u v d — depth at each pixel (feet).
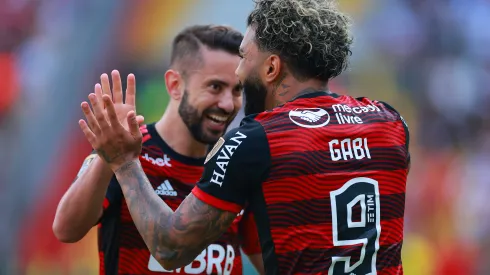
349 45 26.53
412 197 104.99
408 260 98.27
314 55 25.53
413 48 123.95
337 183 24.61
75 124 117.29
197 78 33.71
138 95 120.47
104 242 32.68
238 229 34.63
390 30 125.18
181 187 33.78
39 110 116.47
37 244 101.91
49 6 121.90
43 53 120.26
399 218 25.86
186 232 24.45
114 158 26.25
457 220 102.83
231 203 24.52
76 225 30.78
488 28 122.72
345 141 25.20
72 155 114.93
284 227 24.11
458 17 123.54
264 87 26.37
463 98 119.75
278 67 25.82
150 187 26.13
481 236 101.35
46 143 114.42
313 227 24.18
